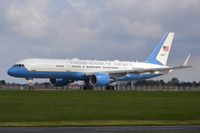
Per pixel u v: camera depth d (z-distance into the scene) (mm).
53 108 51406
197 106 56000
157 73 126438
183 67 113625
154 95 85125
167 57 128500
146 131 33750
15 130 34312
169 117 43812
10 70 103125
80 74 108312
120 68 116250
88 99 67875
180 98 74250
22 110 48719
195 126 37781
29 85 109062
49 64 104625
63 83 112688
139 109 51344
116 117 43531
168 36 128875
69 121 40375
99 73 107500
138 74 119188
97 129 35094
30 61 103812
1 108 50656
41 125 37500
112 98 71375
